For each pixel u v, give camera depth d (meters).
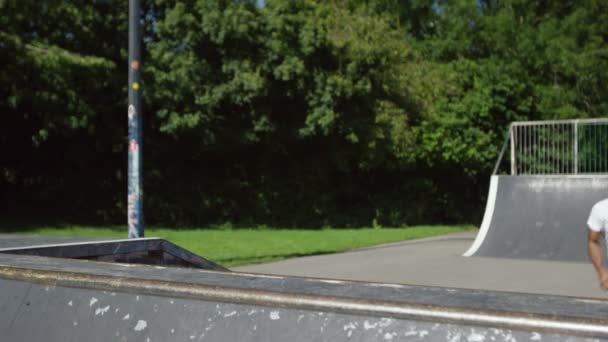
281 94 21.06
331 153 23.03
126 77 19.23
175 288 1.22
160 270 1.41
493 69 25.92
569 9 34.03
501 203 13.52
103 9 19.17
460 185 27.58
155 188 21.83
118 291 1.29
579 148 25.20
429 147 24.62
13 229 16.94
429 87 25.33
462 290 1.10
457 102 25.78
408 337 0.96
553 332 0.88
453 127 24.94
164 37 19.94
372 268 10.45
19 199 20.91
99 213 21.20
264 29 20.38
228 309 1.14
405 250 13.56
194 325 1.15
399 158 24.77
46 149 20.06
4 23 17.00
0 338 1.33
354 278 9.32
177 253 3.16
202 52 20.25
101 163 21.22
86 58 17.30
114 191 21.50
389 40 23.52
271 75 20.69
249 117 21.17
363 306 1.03
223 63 19.97
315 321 1.05
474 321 0.93
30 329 1.31
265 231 19.67
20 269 1.46
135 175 8.88
